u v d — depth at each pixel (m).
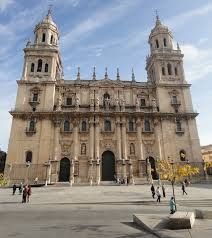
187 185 44.38
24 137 53.34
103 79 61.88
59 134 54.59
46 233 12.72
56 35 68.06
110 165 53.88
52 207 24.58
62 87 60.47
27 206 25.41
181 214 14.23
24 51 62.12
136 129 56.50
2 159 70.69
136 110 57.66
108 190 38.59
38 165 51.31
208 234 11.61
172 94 60.97
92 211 21.50
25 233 12.77
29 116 55.06
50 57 62.25
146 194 33.88
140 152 54.22
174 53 65.94
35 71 60.34
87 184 48.19
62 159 53.41
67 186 45.69
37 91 58.28
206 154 85.94
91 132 54.91
